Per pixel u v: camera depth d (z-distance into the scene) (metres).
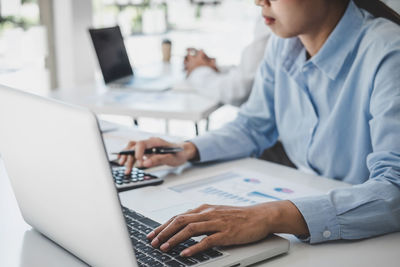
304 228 0.87
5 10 3.11
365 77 1.19
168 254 0.75
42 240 0.86
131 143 1.28
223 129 1.44
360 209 0.89
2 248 0.82
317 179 1.21
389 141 1.02
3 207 1.00
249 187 1.12
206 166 1.30
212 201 1.03
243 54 2.26
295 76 1.36
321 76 1.32
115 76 2.50
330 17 1.24
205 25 5.43
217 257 0.75
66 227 0.74
